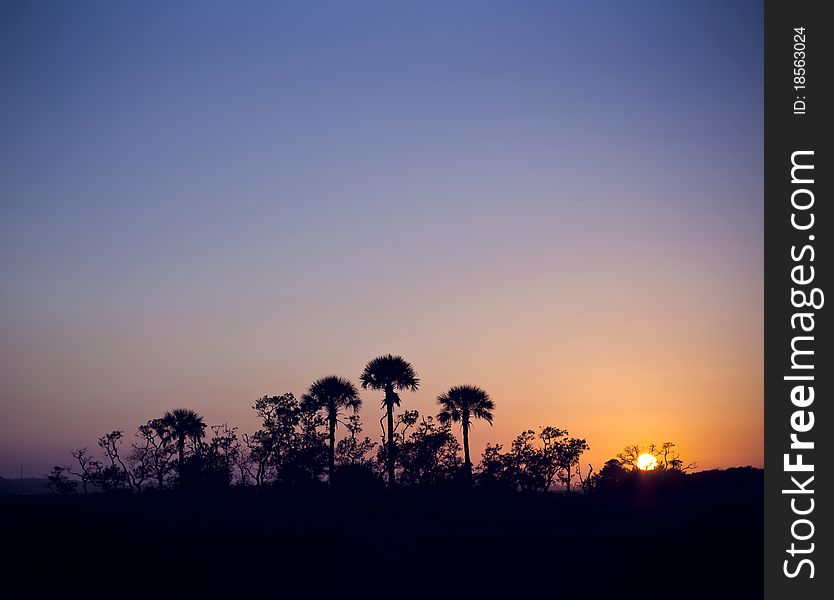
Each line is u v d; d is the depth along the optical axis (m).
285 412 68.56
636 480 76.19
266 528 47.81
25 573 37.03
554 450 79.25
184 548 41.72
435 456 71.12
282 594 34.19
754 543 38.69
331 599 33.09
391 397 72.56
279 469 66.50
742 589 32.69
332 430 71.00
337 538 44.31
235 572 37.94
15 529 45.56
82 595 34.34
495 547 42.72
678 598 31.92
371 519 53.75
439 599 32.91
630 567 36.69
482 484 72.69
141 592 34.84
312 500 61.22
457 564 38.91
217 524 49.09
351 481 64.94
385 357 73.31
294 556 40.44
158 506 59.06
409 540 45.03
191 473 70.44
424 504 60.78
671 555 37.81
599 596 32.59
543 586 34.47
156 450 80.31
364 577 37.06
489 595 33.31
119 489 77.50
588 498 69.25
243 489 66.88
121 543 42.12
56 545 40.97
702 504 55.19
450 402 77.06
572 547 42.06
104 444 79.69
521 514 57.78
